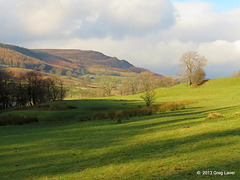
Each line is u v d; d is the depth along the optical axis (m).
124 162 9.87
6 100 80.56
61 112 44.25
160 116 27.25
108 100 70.44
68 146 15.23
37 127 31.08
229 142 10.36
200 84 93.38
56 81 100.50
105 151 12.51
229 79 92.38
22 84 84.00
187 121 18.95
